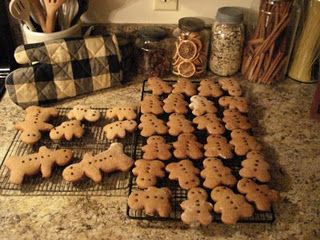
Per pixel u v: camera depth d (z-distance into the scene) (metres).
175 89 1.03
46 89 0.98
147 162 0.79
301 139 0.93
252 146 0.85
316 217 0.73
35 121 0.90
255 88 1.11
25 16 0.97
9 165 0.78
